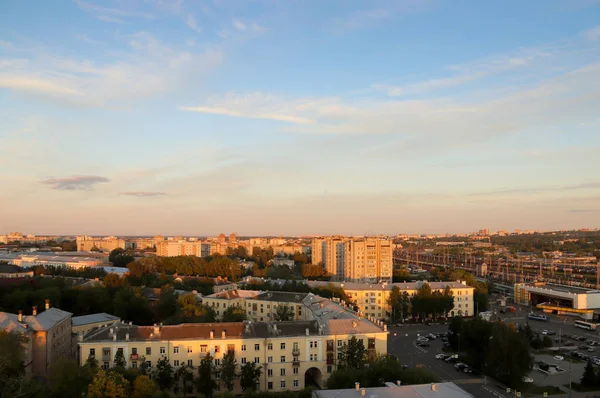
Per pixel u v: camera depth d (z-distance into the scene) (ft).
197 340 497.46
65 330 586.45
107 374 388.57
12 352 444.14
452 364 616.39
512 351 520.42
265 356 507.71
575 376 562.66
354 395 347.97
